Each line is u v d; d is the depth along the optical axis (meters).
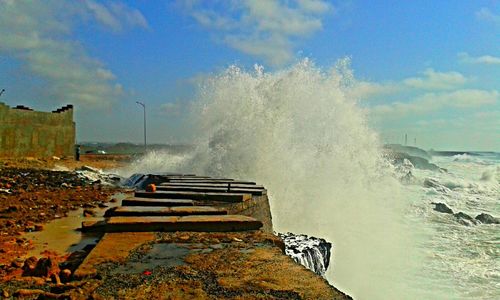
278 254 4.25
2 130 20.55
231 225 5.56
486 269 11.48
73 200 10.20
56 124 25.78
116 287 3.28
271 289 3.20
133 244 4.64
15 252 5.20
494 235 15.20
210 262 3.94
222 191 8.92
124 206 7.31
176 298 3.03
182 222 5.48
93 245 5.58
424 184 28.89
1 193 10.72
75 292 3.16
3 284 3.64
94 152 44.44
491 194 27.39
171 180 11.70
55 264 4.29
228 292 3.14
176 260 4.02
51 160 22.73
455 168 53.22
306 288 3.22
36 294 3.35
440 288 10.09
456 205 22.41
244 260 4.01
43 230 6.59
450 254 12.67
